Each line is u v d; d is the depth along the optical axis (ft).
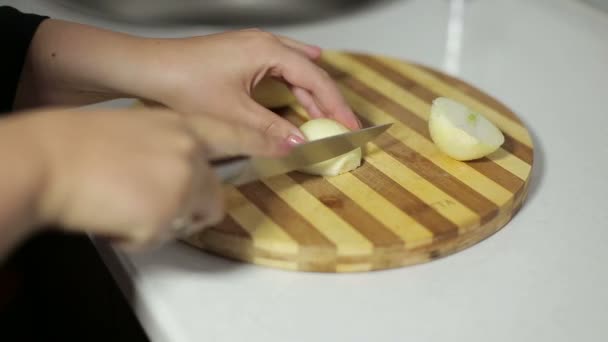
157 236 1.67
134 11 3.08
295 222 1.98
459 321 1.85
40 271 2.81
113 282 2.34
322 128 2.21
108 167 1.61
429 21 3.05
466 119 2.21
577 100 2.59
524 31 2.97
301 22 3.04
